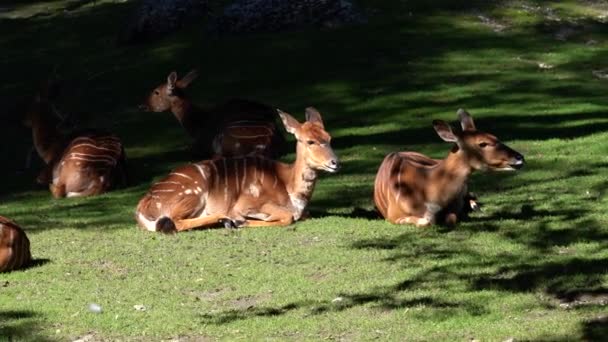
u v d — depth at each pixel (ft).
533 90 110.73
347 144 94.79
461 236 62.03
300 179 67.15
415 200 64.69
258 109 93.50
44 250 63.67
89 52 131.95
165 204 67.26
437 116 102.99
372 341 45.52
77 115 111.04
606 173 78.07
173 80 94.63
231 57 123.03
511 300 50.31
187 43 128.67
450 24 130.72
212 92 114.11
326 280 54.85
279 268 57.21
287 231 65.16
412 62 119.75
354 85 113.80
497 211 68.13
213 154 92.17
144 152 98.07
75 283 55.88
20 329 48.47
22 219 75.51
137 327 48.49
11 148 103.65
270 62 120.78
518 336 45.32
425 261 57.31
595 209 67.15
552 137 92.38
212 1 140.05
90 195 83.35
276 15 129.29
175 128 105.09
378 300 51.21
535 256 57.36
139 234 66.59
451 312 49.03
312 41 125.49
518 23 132.16
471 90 110.93
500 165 62.49
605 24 133.59
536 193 72.79
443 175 63.93
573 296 50.75
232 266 57.98
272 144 90.27
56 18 147.64
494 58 121.60
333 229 65.10
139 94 115.96
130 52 129.08
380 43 124.47
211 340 46.73
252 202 67.10
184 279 55.98
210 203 67.51
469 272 55.11
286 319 48.91
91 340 47.11
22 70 127.54
